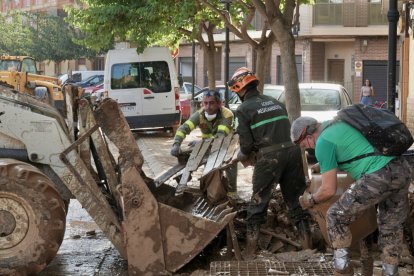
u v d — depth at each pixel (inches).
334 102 613.6
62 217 251.6
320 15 1393.9
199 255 275.0
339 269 213.0
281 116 273.4
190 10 712.4
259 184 272.2
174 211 249.1
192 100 942.4
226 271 245.9
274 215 291.9
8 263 246.4
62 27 1847.9
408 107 768.9
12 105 263.4
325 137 212.1
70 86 288.7
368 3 1368.1
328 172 212.4
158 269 249.0
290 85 498.9
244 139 272.7
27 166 252.4
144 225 247.8
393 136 206.8
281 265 251.0
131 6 768.3
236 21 794.8
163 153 640.4
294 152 273.3
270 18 503.5
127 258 249.6
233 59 1600.6
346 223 213.0
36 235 248.2
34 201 247.6
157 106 829.2
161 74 828.0
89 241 314.5
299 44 1440.7
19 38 1845.5
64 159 261.3
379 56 1387.8
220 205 279.0
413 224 247.6
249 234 272.5
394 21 370.6
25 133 262.5
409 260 252.5
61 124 279.9
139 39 766.5
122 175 247.4
